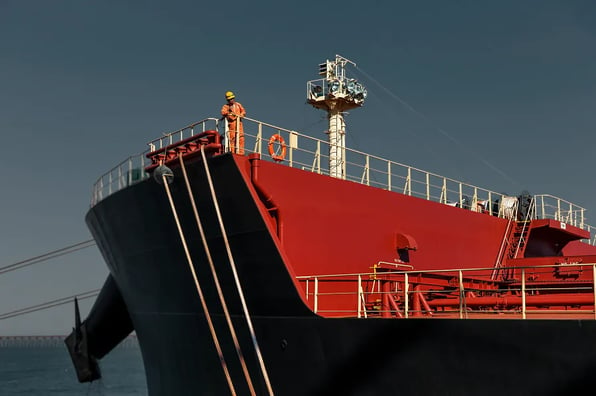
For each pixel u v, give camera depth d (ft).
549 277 92.94
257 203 61.62
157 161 72.95
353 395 56.90
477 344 50.16
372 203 73.87
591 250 125.18
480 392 49.90
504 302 59.21
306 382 60.13
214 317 69.82
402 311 62.44
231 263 64.64
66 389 345.72
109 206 83.35
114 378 429.38
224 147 64.95
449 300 64.13
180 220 70.33
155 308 82.28
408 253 78.02
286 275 60.75
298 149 69.51
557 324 46.55
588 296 55.62
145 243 78.79
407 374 53.67
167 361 81.66
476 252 91.35
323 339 58.85
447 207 86.38
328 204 68.44
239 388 67.67
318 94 97.25
